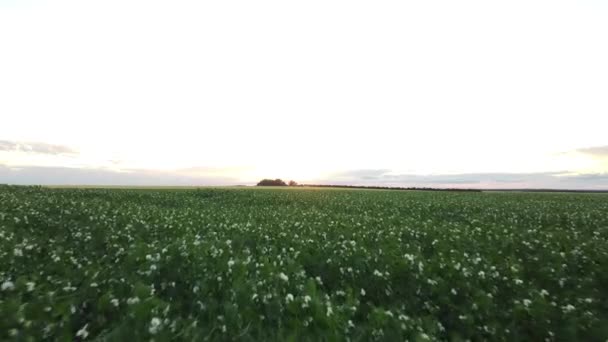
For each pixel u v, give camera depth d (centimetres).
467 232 1230
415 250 952
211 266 704
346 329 467
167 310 466
